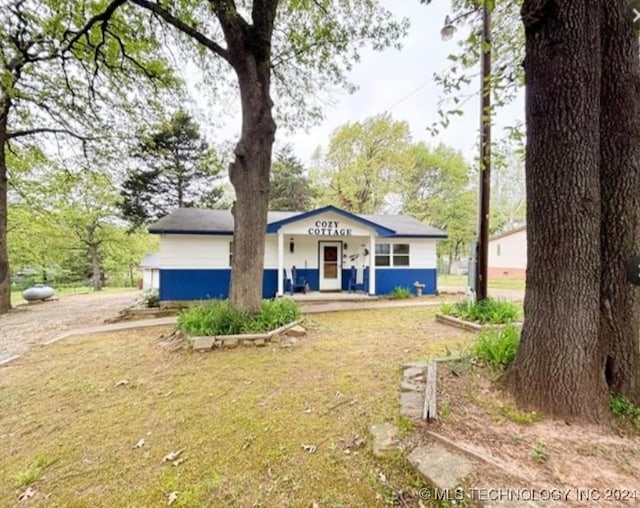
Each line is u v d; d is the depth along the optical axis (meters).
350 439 2.48
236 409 3.09
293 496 1.94
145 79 9.20
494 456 2.08
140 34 7.54
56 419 3.01
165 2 5.97
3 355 5.19
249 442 2.53
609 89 2.72
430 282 12.87
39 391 3.68
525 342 2.85
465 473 1.92
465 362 3.66
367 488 1.96
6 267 10.16
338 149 24.75
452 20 3.95
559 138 2.60
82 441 2.63
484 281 6.83
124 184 18.30
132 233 21.41
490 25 5.44
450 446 2.20
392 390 3.30
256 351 4.98
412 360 4.27
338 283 12.91
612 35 2.71
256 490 2.01
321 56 7.83
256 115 6.16
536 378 2.69
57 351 5.33
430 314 8.14
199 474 2.18
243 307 6.03
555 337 2.61
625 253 2.68
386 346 5.08
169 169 19.89
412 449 2.22
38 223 15.08
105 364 4.57
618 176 2.69
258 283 6.22
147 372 4.20
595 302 2.58
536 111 2.73
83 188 14.47
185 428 2.78
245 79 6.12
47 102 9.77
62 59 7.91
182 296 10.27
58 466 2.32
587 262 2.57
